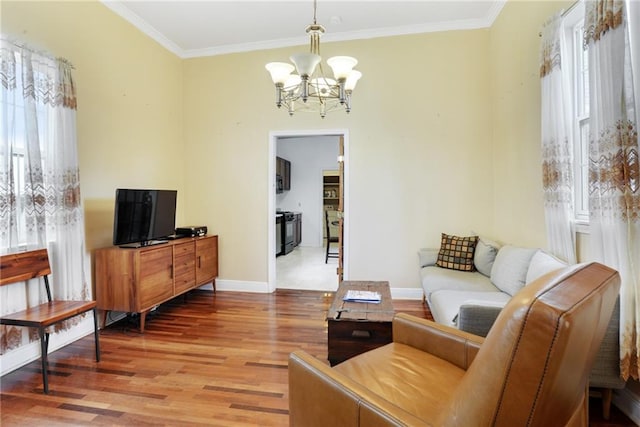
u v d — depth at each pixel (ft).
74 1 9.55
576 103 7.73
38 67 8.29
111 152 10.91
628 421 5.80
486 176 12.66
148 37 12.66
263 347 8.93
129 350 8.79
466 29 12.64
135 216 10.56
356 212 13.55
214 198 14.64
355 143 13.50
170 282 11.28
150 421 5.93
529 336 2.21
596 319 2.66
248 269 14.47
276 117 14.05
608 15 5.55
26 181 7.86
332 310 7.32
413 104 13.07
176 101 14.40
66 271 8.80
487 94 12.57
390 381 4.44
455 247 11.26
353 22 12.39
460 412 2.58
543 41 8.09
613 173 5.52
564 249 7.54
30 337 8.13
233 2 11.01
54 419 6.01
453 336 4.98
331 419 3.58
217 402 6.49
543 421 2.39
